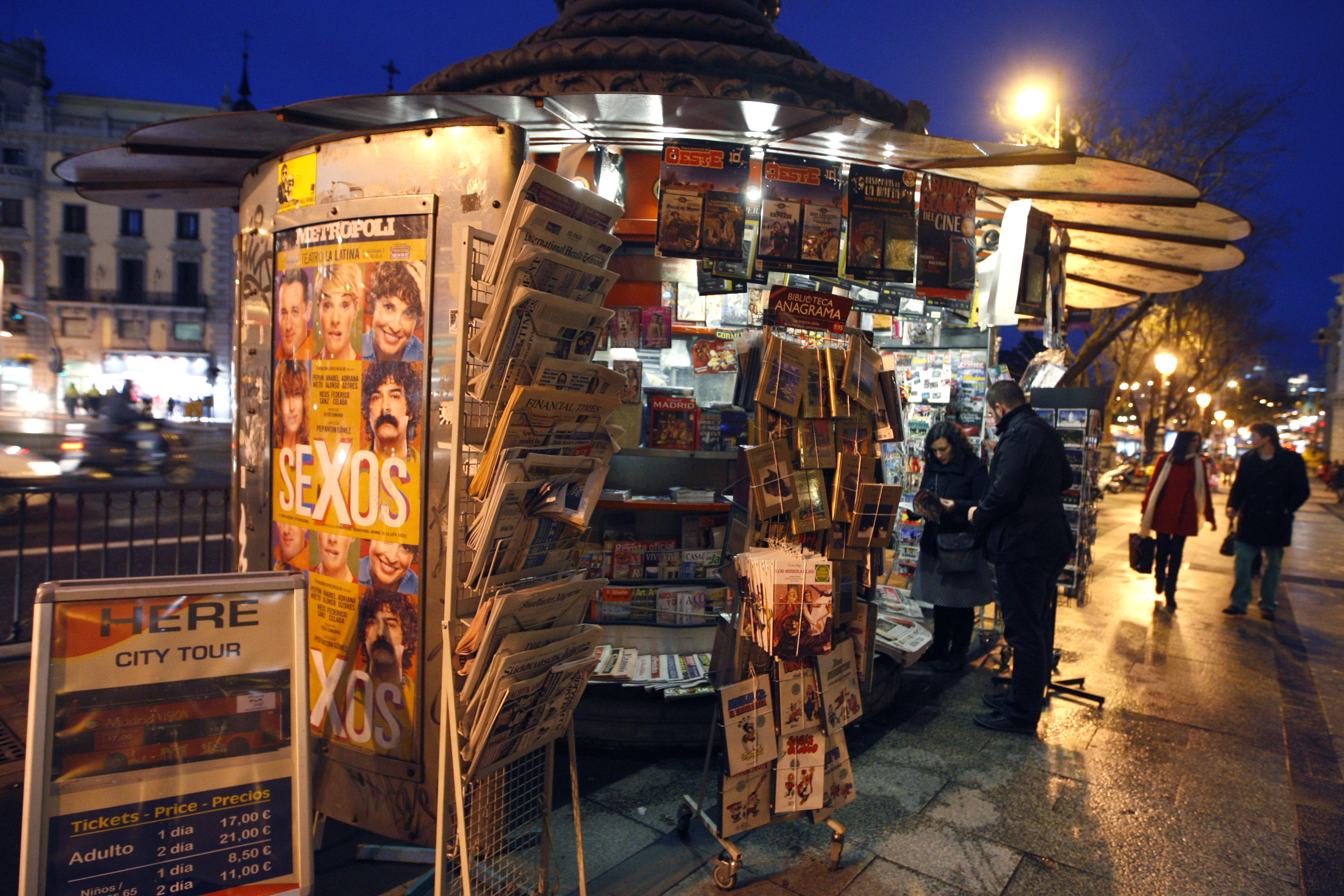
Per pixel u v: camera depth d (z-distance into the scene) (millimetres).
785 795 2650
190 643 1890
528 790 2619
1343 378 44156
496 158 2387
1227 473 34188
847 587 2895
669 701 3539
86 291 37688
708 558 4000
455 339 2402
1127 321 11445
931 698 4555
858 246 3537
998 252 4672
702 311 4379
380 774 2541
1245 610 7176
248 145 3207
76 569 4609
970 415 5754
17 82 36094
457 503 2029
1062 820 3119
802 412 2734
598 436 2338
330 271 2605
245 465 2922
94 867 1745
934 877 2674
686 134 3291
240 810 1903
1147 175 3521
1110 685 4922
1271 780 3561
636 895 2520
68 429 14305
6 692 4125
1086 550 5934
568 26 3791
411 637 2480
